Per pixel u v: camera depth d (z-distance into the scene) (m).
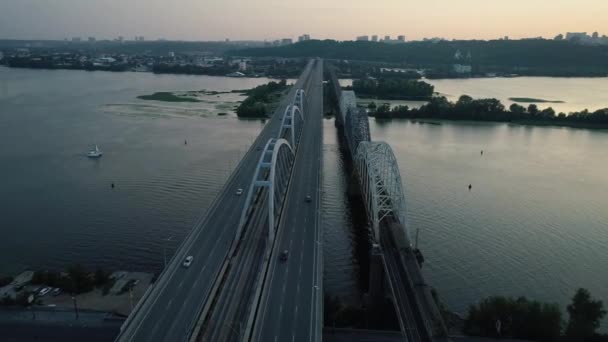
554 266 112.19
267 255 89.69
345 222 139.50
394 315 91.38
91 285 95.88
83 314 86.38
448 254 117.00
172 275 83.69
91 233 122.81
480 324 85.00
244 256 91.19
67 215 133.50
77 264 104.06
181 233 123.44
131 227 126.50
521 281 105.94
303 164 154.25
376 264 94.31
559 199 154.00
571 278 107.31
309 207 117.25
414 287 81.69
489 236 126.81
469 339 82.38
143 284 98.00
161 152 199.62
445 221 135.88
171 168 176.88
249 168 150.12
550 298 99.88
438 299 93.38
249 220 109.12
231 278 83.00
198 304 74.94
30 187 155.25
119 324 83.50
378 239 98.06
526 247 121.12
